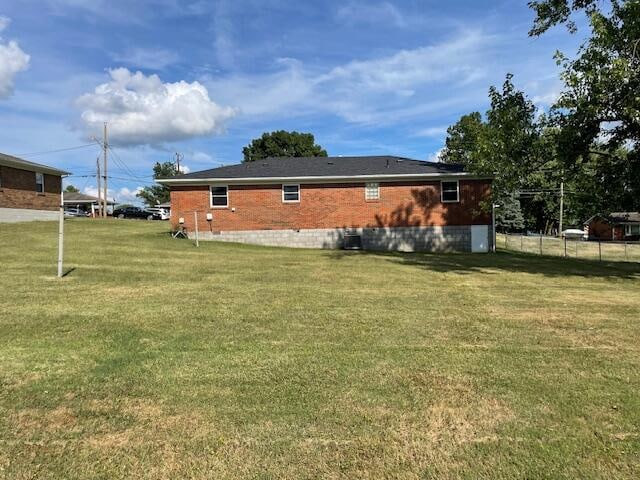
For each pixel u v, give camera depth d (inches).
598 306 343.3
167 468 127.6
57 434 143.3
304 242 933.8
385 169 961.5
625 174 595.5
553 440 142.9
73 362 201.5
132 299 332.2
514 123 617.9
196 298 341.7
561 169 617.6
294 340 239.8
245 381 183.8
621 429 149.6
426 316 299.6
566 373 197.2
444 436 144.9
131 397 168.6
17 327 252.4
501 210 1920.5
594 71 516.1
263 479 123.6
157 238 835.4
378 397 171.0
